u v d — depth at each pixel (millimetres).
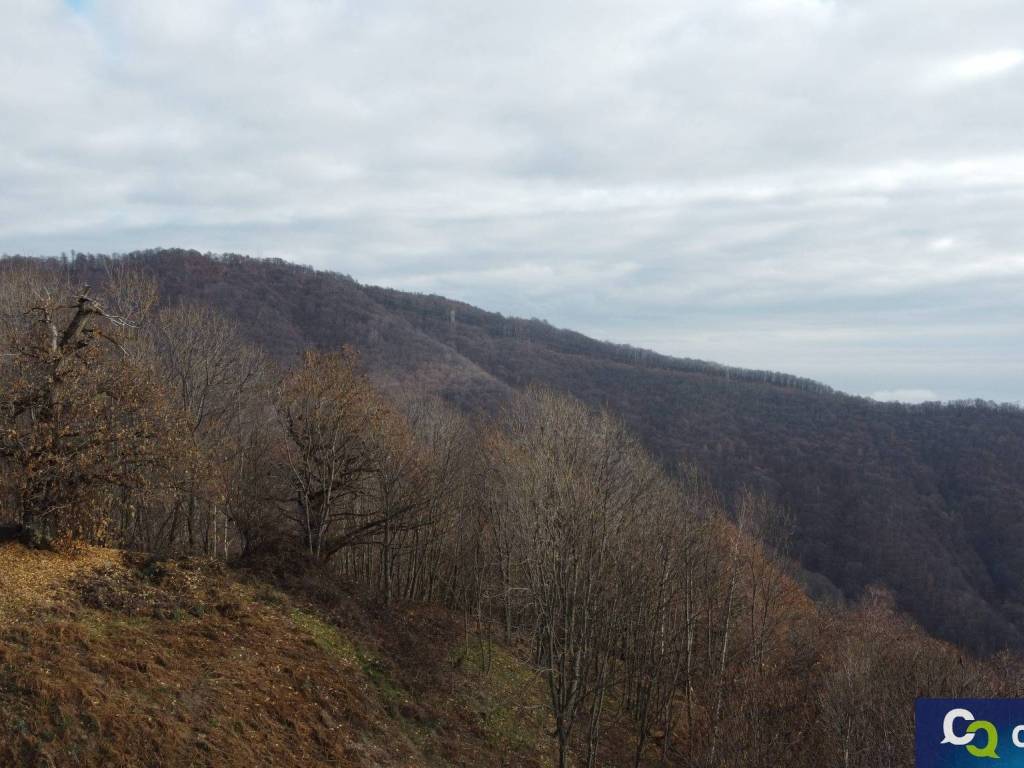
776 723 26125
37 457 18422
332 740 17953
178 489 23359
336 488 29906
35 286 30688
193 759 14430
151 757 13922
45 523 19656
